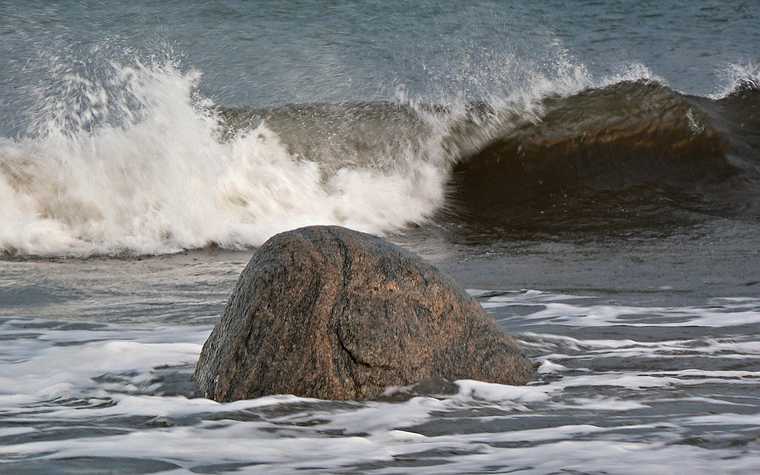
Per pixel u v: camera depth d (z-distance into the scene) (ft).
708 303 88.63
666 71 201.36
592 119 148.77
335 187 136.15
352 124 145.28
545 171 143.54
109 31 204.95
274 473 46.73
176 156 131.64
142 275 106.01
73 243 118.73
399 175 140.15
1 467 47.01
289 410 57.36
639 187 139.95
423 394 60.29
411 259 63.16
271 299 60.54
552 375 65.46
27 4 217.77
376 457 49.16
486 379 62.69
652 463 47.55
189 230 122.52
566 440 51.83
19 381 64.28
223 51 196.65
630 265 106.22
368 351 60.29
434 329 62.03
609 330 78.18
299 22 220.43
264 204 131.03
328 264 61.11
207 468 47.32
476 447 50.88
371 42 206.39
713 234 120.47
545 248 117.19
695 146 146.82
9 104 150.92
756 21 242.37
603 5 250.98
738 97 169.07
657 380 64.39
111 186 126.21
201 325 82.23
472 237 125.29
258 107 147.54
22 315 86.58
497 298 91.35
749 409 57.67
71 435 52.65
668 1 256.93
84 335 77.56
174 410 57.47
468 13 233.14
